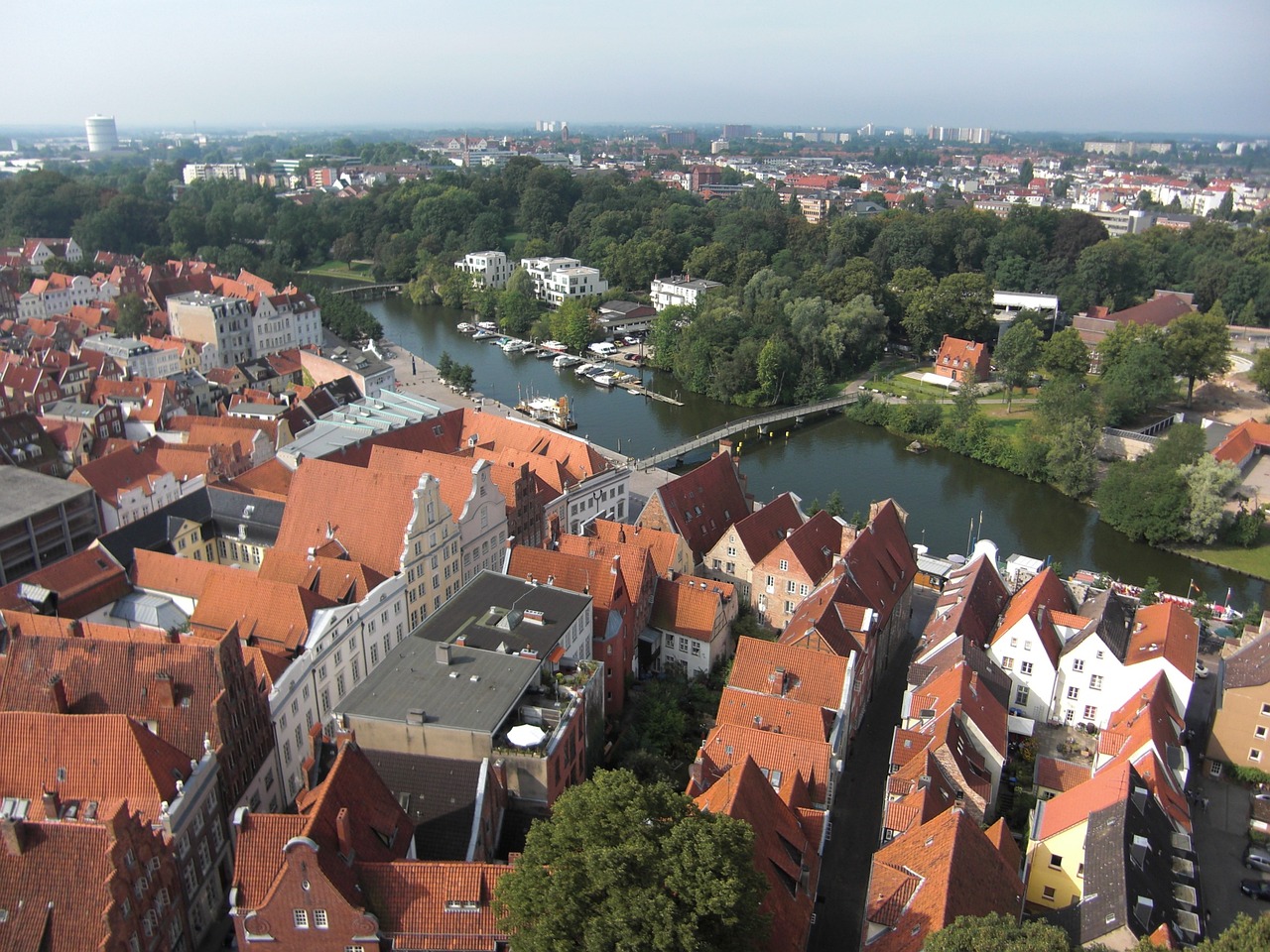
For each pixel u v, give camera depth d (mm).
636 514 149875
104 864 51844
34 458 141750
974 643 90000
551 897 45656
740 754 70438
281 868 51062
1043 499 169125
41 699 67812
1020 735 86062
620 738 82750
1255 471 170375
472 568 110000
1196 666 94500
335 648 85875
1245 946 45875
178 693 67000
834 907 70000
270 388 195000
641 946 43531
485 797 60281
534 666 72812
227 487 117438
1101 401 188125
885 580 102188
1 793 61469
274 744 76062
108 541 100938
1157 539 147500
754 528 110000
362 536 101062
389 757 62188
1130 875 58219
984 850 59000
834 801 80625
